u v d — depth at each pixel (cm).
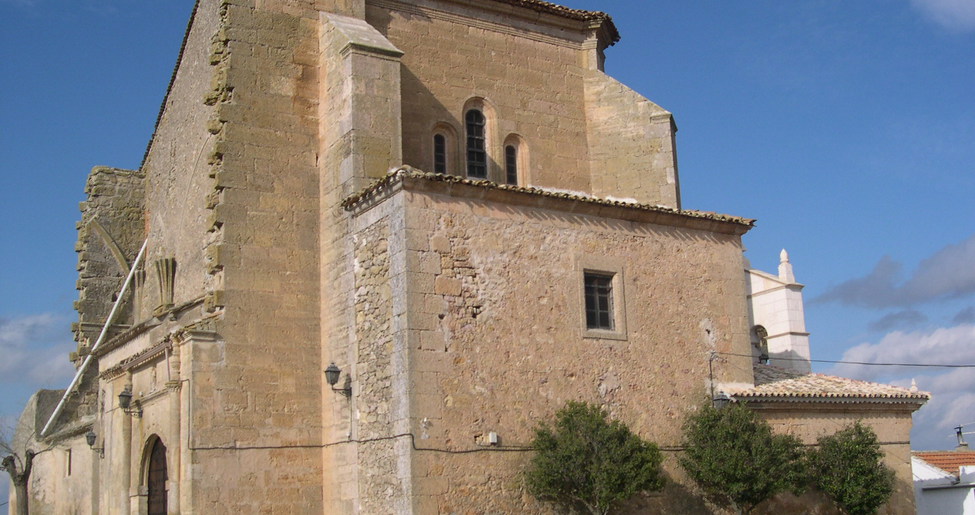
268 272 2048
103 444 2502
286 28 2200
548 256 1952
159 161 2775
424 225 1828
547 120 2514
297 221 2109
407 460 1719
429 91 2353
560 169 2500
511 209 1933
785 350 3064
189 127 2447
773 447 1942
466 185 1867
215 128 2080
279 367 2016
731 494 1939
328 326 2056
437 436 1752
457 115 2381
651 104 2498
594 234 2022
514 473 1812
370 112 2066
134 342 2498
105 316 2981
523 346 1877
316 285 2102
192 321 2145
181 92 2552
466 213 1878
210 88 2258
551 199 1962
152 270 2673
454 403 1781
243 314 1998
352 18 2264
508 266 1900
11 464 2995
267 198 2084
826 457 2109
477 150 2420
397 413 1764
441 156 2361
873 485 2094
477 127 2433
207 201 2075
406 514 1708
